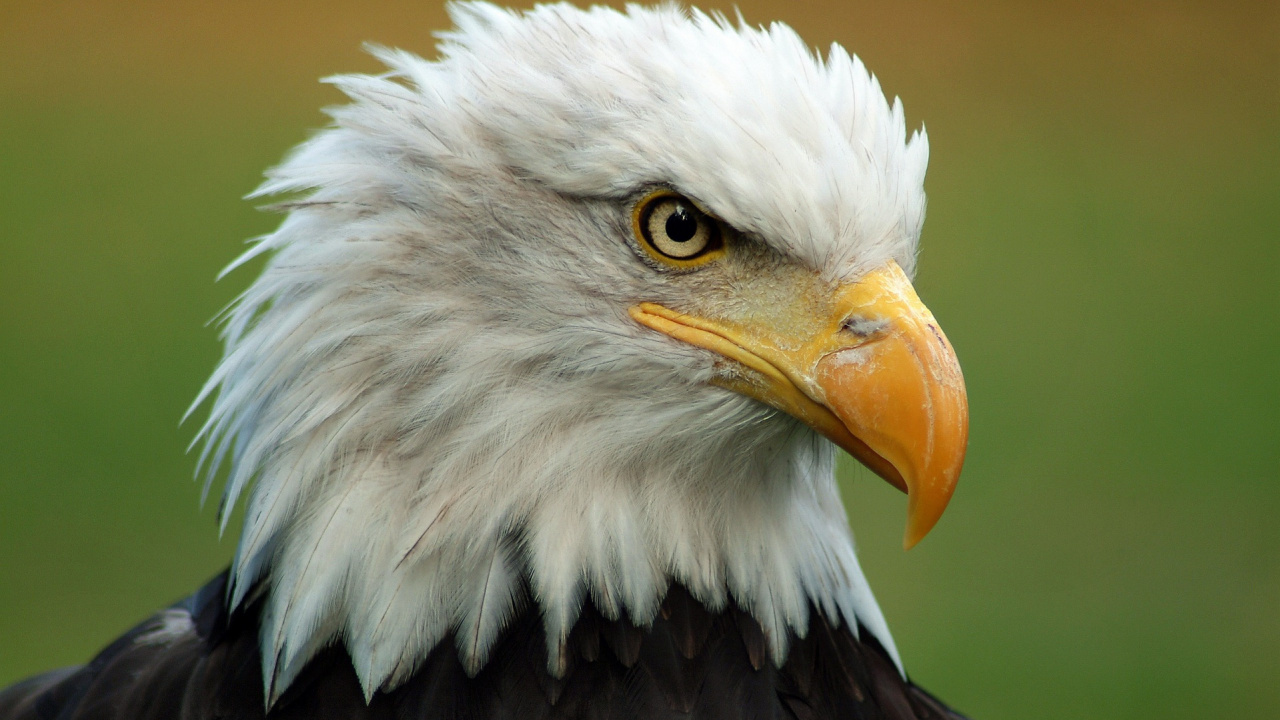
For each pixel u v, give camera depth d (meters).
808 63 3.32
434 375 3.31
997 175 9.31
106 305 7.03
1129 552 5.48
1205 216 8.81
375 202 3.32
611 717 3.31
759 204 3.30
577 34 3.32
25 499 5.54
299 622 3.31
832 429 3.31
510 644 3.31
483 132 3.31
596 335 3.31
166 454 5.84
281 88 10.16
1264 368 6.88
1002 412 6.53
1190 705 4.66
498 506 3.31
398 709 3.31
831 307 3.31
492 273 3.31
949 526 5.68
